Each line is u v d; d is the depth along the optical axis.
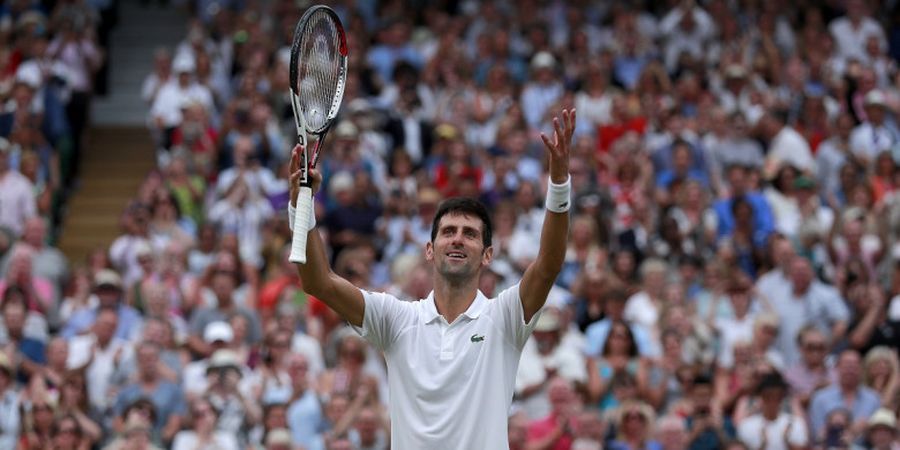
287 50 76.81
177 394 47.69
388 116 70.38
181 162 65.00
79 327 53.22
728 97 74.25
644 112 71.06
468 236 23.95
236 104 69.56
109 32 89.25
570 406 46.44
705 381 48.06
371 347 50.22
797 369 51.25
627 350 49.34
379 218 62.22
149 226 60.41
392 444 23.91
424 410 23.58
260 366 48.97
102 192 77.44
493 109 72.50
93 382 49.00
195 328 52.41
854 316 55.12
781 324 54.81
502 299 24.12
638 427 46.19
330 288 23.70
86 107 79.81
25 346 51.28
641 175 65.00
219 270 53.69
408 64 73.62
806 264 55.00
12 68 75.88
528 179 62.78
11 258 57.59
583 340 50.78
